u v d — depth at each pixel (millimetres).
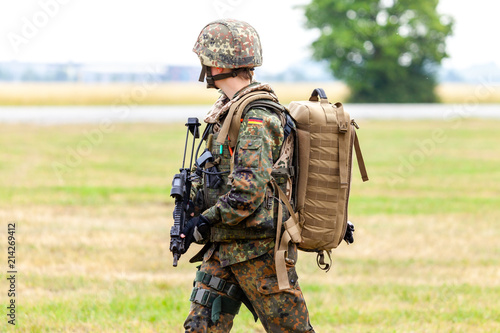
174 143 54344
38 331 13203
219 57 9469
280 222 9242
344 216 9773
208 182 9445
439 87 138000
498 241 23922
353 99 136375
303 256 21125
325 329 14141
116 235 22797
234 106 9180
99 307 14859
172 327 13672
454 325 14453
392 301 16516
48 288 16547
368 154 50875
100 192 31750
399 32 134750
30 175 36281
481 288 17766
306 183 9523
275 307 9414
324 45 135875
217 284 9711
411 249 22500
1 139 52812
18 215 25625
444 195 34094
